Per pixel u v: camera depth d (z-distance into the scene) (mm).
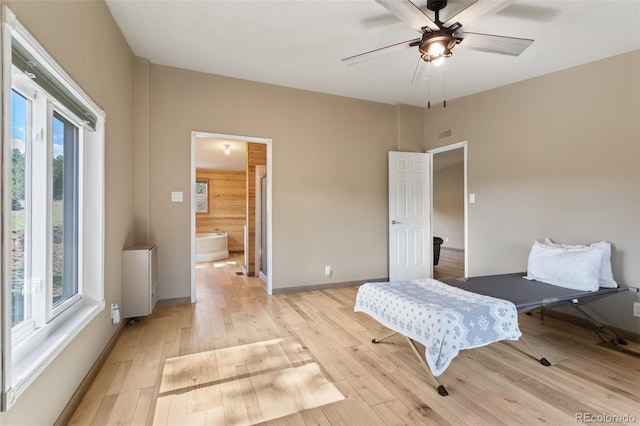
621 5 2154
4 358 1045
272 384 1896
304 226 4062
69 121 1853
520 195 3441
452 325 1807
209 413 1620
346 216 4309
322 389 1846
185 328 2777
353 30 2633
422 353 2316
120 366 2098
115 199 2467
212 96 3562
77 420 1557
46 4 1370
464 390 1835
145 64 3227
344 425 1536
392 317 2162
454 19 1915
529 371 2057
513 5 2170
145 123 3246
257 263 4988
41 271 1490
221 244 7164
